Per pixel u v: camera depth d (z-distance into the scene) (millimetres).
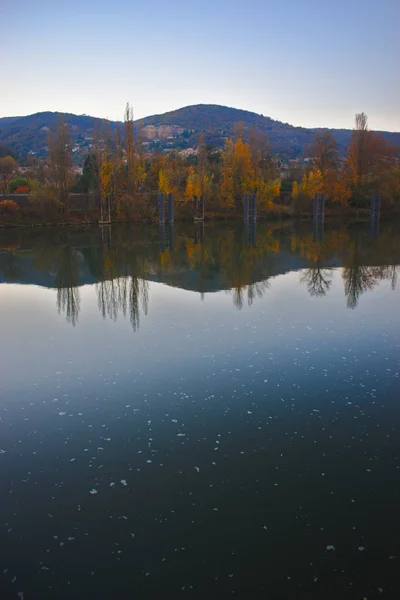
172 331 13047
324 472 6758
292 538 5543
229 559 5262
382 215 65562
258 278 20969
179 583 4984
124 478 6699
